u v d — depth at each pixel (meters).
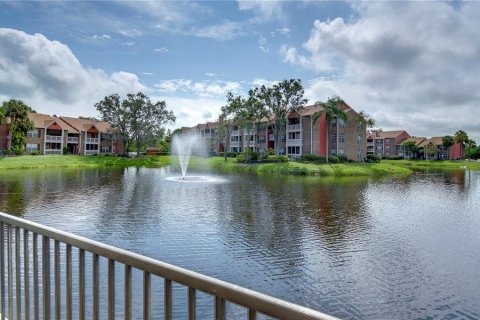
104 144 82.62
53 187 28.64
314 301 8.08
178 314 6.85
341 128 62.59
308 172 47.50
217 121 80.62
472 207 22.45
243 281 9.16
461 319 7.30
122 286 7.51
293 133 66.38
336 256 11.35
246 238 13.38
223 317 1.51
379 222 17.08
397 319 7.30
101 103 72.06
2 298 3.04
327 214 18.83
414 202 24.50
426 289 8.77
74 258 8.70
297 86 59.44
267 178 40.38
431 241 13.49
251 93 60.94
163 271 1.73
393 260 11.02
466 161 99.62
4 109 59.34
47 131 71.88
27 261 2.81
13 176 38.25
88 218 16.56
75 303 6.51
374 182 38.97
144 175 42.31
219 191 27.81
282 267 10.22
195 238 13.21
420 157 108.69
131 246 12.13
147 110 73.12
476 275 9.74
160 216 17.30
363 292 8.55
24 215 17.09
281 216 17.91
